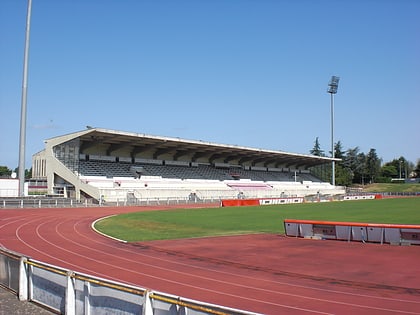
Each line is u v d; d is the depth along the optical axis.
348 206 51.00
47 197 53.84
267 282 12.19
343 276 13.06
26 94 47.44
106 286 7.39
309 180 107.06
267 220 33.62
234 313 5.52
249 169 95.75
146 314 6.50
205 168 85.00
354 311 9.16
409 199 69.44
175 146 72.81
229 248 19.44
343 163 156.12
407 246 19.58
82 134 57.41
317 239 22.61
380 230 20.62
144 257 16.92
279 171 103.88
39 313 8.69
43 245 20.50
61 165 60.72
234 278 12.77
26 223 30.50
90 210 44.38
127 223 31.12
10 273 10.61
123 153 71.31
